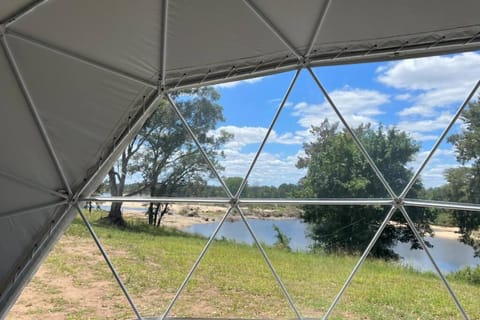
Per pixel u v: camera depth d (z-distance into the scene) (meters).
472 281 10.03
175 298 9.10
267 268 11.94
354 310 11.48
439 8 5.89
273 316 11.77
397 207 8.00
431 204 7.76
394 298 11.07
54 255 10.59
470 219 9.89
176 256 11.62
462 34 6.48
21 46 5.74
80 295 10.96
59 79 6.34
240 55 7.05
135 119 7.45
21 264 7.85
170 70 7.12
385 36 6.66
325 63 7.28
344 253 11.53
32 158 7.02
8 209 7.39
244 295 11.82
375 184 11.23
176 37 6.37
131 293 11.36
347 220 11.40
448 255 10.30
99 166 7.63
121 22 5.77
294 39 6.73
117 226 11.12
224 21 6.13
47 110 6.66
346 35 6.65
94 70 6.47
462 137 10.08
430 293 10.64
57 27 5.62
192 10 5.82
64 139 7.11
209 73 7.36
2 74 5.91
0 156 6.80
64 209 7.77
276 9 5.94
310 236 11.76
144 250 11.44
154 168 11.34
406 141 10.78
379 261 11.24
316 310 11.85
